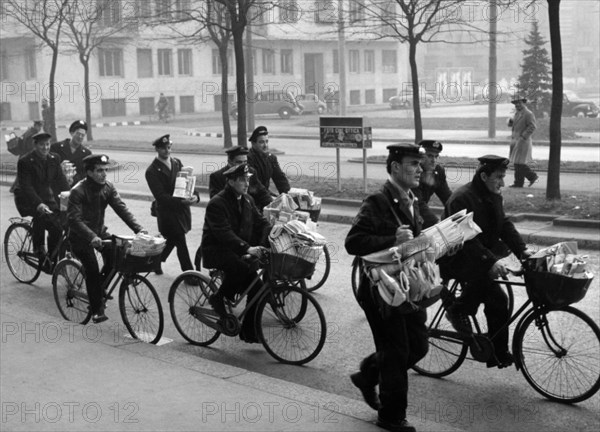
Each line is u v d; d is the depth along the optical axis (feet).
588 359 20.75
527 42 145.38
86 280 27.63
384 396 18.07
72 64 173.68
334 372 23.76
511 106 200.34
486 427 19.44
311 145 106.22
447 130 123.44
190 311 26.23
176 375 22.03
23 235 37.96
